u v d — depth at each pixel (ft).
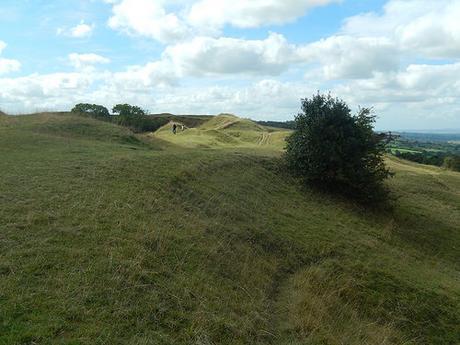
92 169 51.24
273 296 36.24
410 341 36.88
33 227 32.22
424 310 42.91
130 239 33.55
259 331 28.14
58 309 23.09
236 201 56.24
